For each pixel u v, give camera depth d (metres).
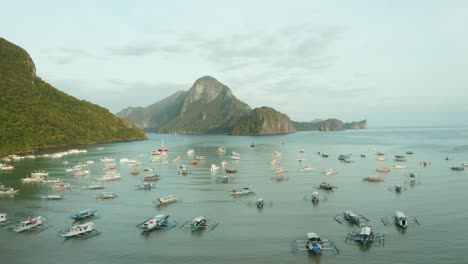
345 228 74.00
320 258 60.00
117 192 110.12
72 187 117.81
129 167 166.88
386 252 62.03
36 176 135.00
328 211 86.38
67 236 70.38
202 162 186.38
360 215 82.56
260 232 72.19
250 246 65.19
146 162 187.12
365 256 60.59
